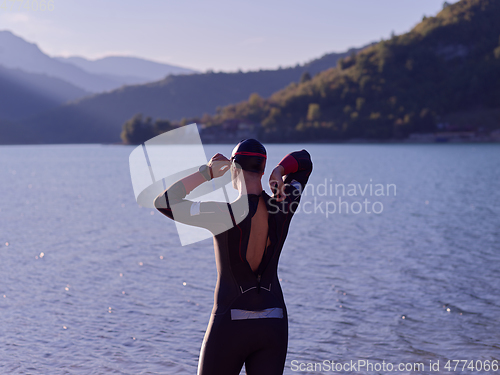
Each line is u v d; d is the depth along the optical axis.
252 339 2.33
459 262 9.75
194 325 6.29
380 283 8.23
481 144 159.75
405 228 14.28
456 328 6.04
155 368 4.99
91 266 9.77
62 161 83.75
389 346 5.51
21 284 8.38
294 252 11.02
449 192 25.48
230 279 2.36
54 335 5.92
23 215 18.06
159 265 9.82
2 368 4.96
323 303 7.16
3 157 107.38
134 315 6.68
